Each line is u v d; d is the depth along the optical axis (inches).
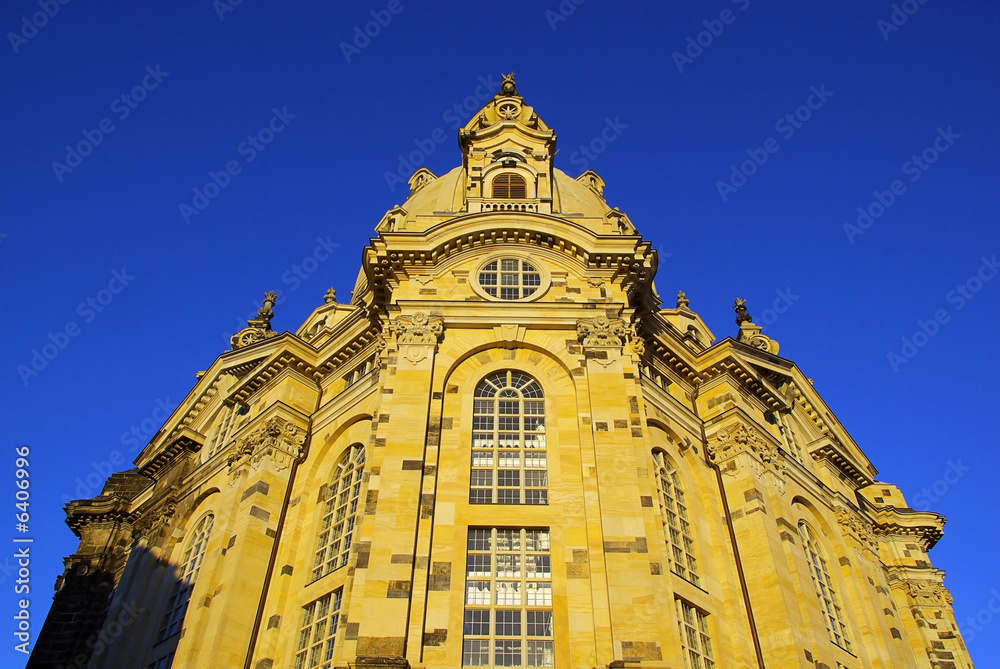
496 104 2043.6
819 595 1392.7
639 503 1042.1
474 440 1168.2
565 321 1284.4
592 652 927.0
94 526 1788.9
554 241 1393.9
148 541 1635.1
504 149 1713.8
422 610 946.7
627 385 1226.0
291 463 1433.3
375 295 1408.7
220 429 1747.0
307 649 1144.2
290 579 1279.5
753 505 1332.4
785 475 1514.5
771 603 1213.1
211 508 1531.7
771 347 1934.1
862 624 1456.7
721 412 1496.1
